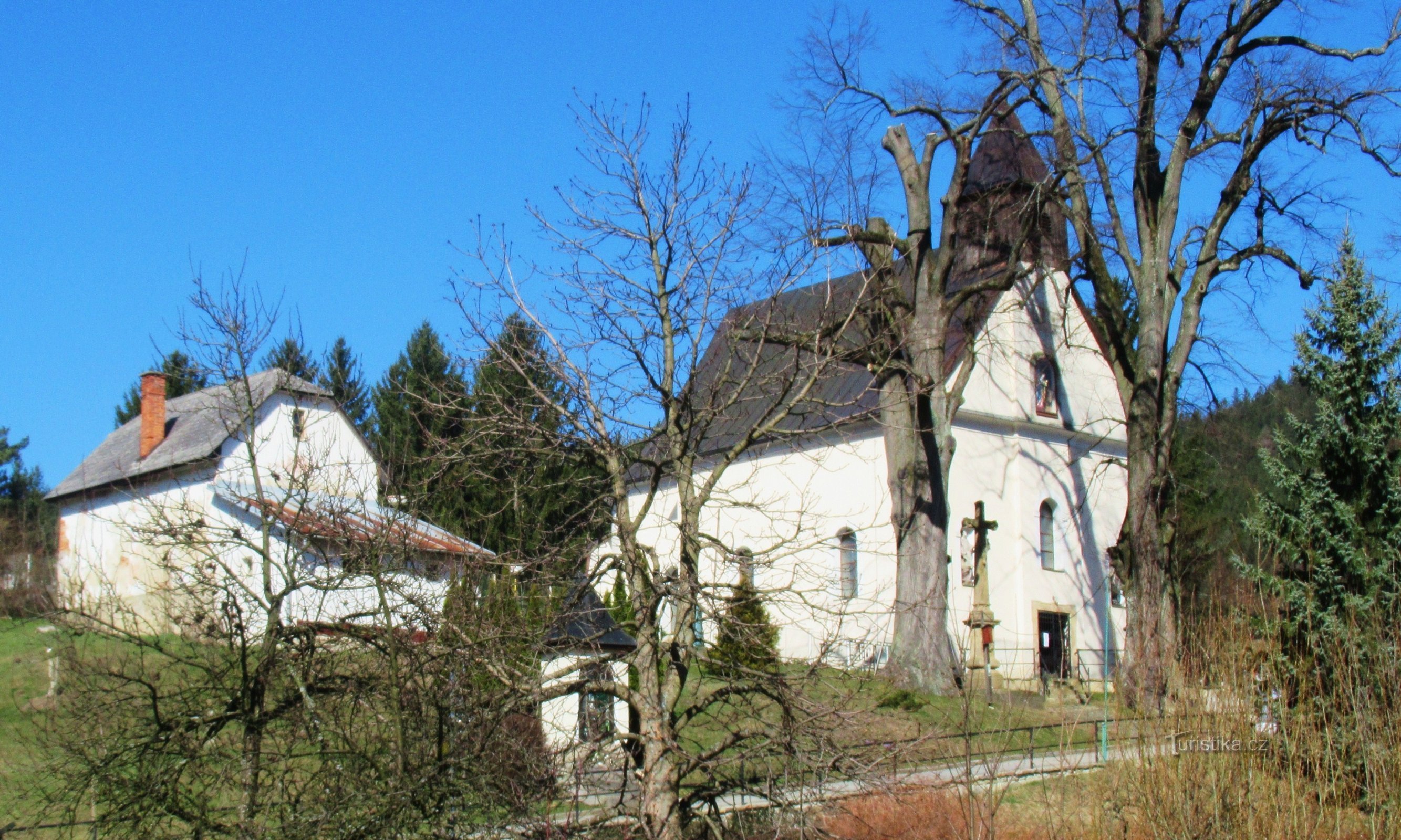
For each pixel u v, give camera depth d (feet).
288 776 38.86
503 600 40.75
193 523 40.91
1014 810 50.39
